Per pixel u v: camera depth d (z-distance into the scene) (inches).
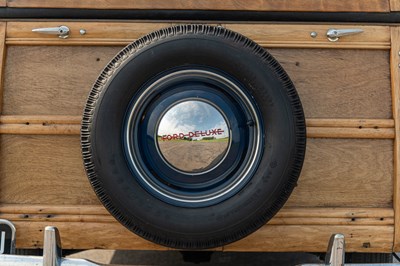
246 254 176.4
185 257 153.7
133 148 119.7
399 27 132.4
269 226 129.6
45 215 129.5
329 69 132.2
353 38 131.9
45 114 130.6
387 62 133.0
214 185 121.0
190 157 120.0
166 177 120.8
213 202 118.0
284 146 117.2
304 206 130.6
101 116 116.8
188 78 121.2
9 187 130.5
